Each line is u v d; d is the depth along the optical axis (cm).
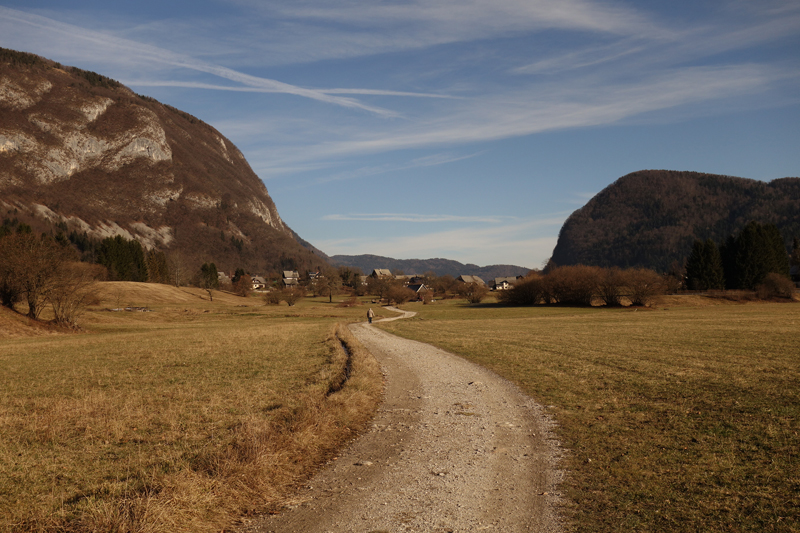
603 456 849
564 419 1103
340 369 1825
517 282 9356
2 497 673
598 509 647
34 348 2842
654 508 644
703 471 762
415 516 638
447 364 2023
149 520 579
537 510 649
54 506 642
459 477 777
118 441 941
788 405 1122
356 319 6438
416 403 1325
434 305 10156
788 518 601
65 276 4584
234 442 897
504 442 955
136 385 1548
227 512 648
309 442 916
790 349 2128
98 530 559
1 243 4594
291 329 4122
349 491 731
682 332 3131
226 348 2603
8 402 1325
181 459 817
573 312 6788
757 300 7944
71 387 1536
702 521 602
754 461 796
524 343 2667
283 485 753
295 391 1405
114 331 4781
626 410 1155
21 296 4625
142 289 10425
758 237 9944
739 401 1177
